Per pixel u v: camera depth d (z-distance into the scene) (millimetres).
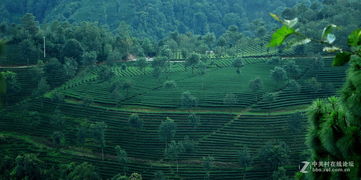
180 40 138750
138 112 82062
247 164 60750
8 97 86750
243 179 61469
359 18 108312
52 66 97750
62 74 98125
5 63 98875
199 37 145625
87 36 117812
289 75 92250
